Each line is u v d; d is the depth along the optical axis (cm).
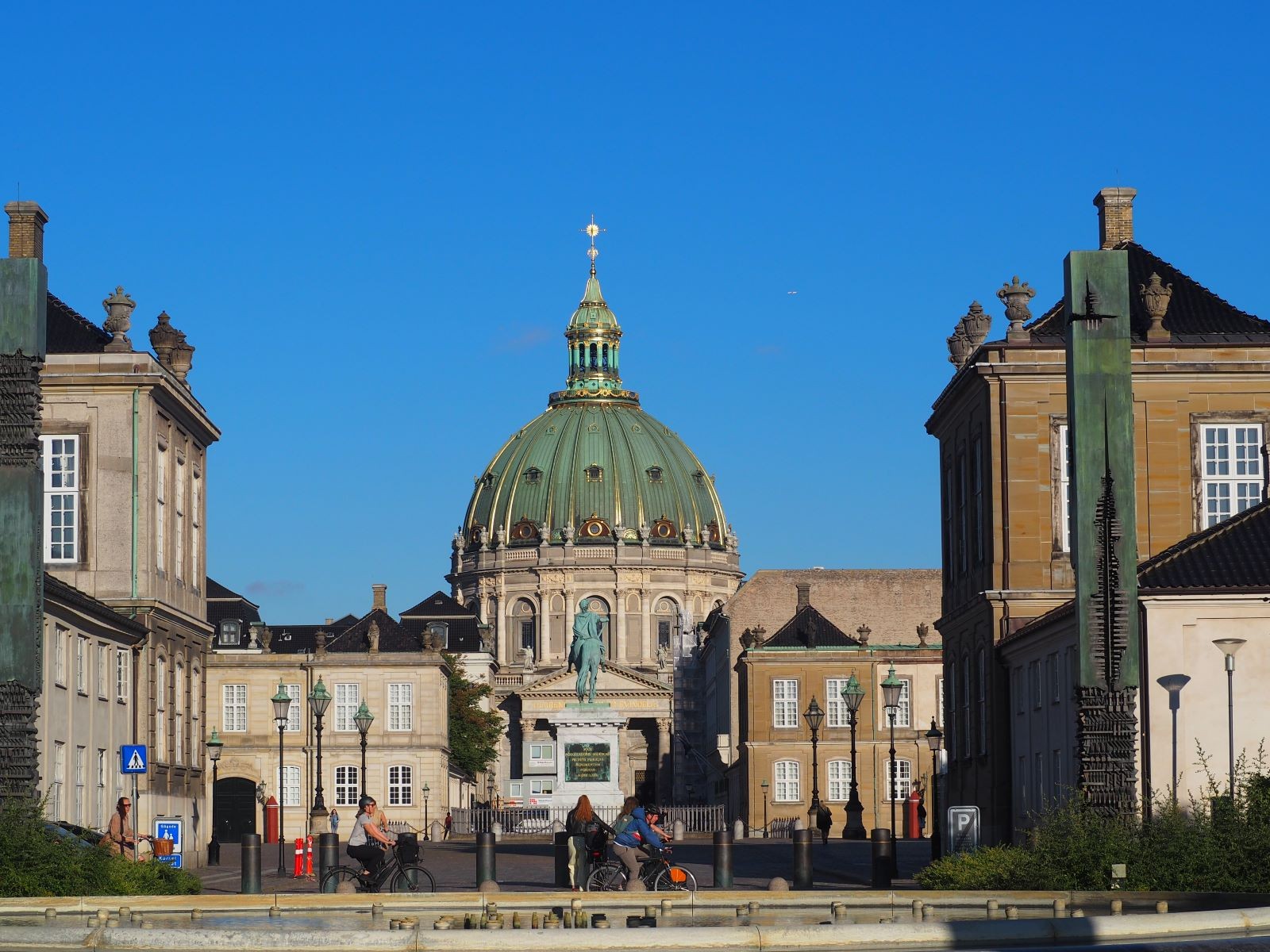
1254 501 7400
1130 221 8094
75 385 8044
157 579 8212
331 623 19438
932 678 14812
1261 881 4103
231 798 15550
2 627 4475
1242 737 5678
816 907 3769
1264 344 7431
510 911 3747
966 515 8044
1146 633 5747
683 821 12612
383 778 15512
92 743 7200
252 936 2978
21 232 8131
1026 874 4234
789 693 14888
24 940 3008
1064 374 7481
